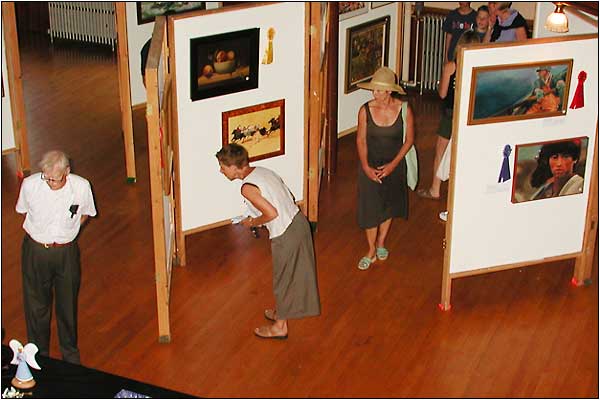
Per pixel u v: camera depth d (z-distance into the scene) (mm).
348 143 8953
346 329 5953
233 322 6020
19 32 12453
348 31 8500
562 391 5383
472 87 5523
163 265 5574
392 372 5543
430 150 8805
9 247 6914
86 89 10328
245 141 6625
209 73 6219
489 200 5941
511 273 6617
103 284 6453
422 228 7312
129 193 7836
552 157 5949
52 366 4594
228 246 6969
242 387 5391
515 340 5863
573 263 6766
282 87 6648
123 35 7578
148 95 5121
